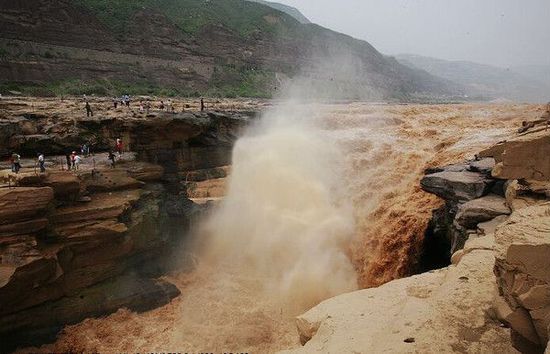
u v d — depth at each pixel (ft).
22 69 152.15
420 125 114.93
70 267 57.67
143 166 75.51
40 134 76.48
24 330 53.26
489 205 51.19
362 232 83.87
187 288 72.38
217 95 209.05
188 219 80.59
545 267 21.94
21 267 48.80
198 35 252.21
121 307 62.39
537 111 123.03
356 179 94.32
